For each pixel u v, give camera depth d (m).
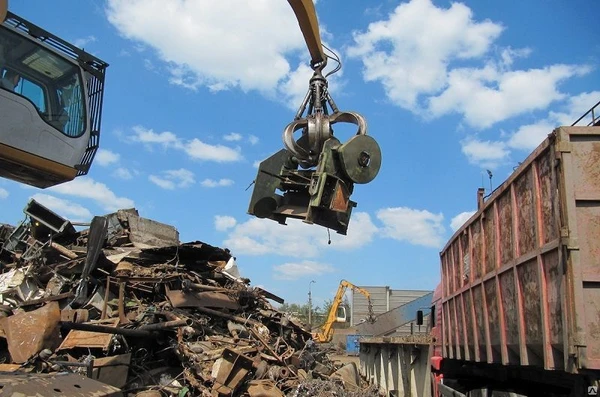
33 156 6.20
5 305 14.62
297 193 9.34
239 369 13.79
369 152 8.79
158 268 17.20
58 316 11.43
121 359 12.94
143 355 14.05
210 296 17.25
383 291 46.25
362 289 42.94
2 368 9.94
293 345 18.94
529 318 5.56
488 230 7.29
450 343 10.20
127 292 16.20
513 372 7.70
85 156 7.04
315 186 8.41
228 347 14.52
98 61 7.19
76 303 14.83
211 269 18.88
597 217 4.61
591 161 4.71
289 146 9.20
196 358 13.80
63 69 6.68
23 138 6.09
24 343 10.75
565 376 5.97
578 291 4.46
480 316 7.73
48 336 11.00
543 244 5.14
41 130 6.28
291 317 20.27
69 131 6.65
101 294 15.66
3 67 6.02
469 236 8.43
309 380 15.21
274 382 14.32
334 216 8.92
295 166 9.61
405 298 46.22
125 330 12.40
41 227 17.84
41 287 16.33
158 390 12.88
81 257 16.47
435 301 12.30
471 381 9.73
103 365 12.53
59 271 16.38
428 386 11.70
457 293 9.34
